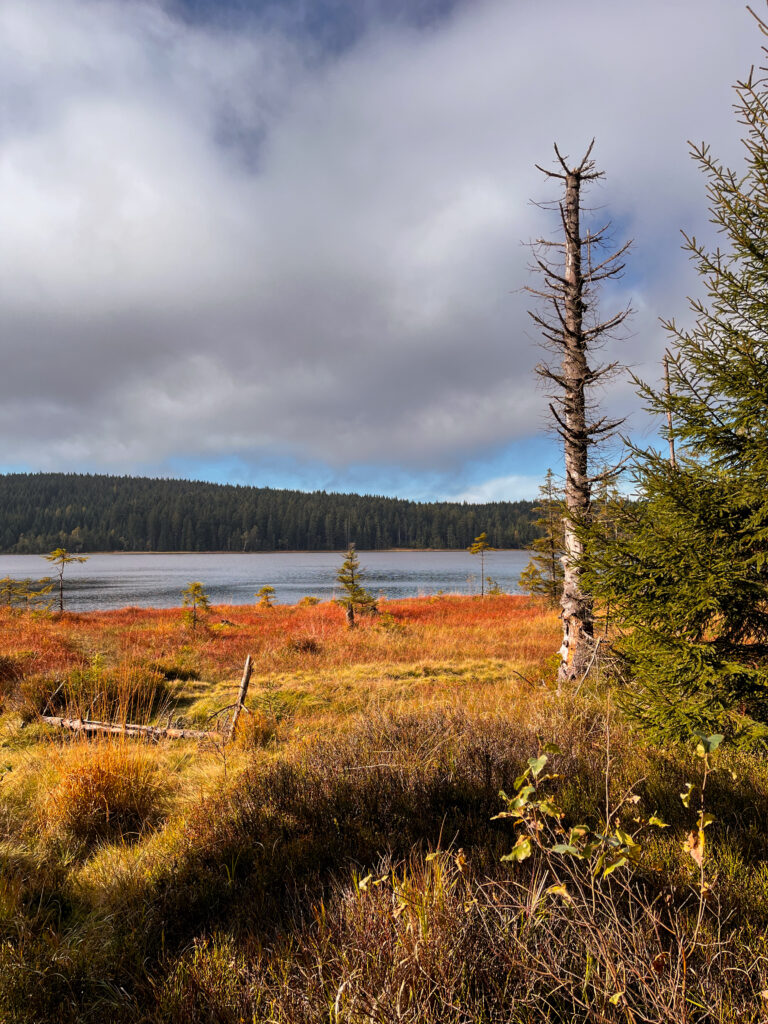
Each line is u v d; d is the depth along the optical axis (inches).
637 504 173.5
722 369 150.3
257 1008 77.7
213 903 113.0
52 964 92.0
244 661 497.0
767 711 145.6
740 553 151.4
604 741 177.9
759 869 103.9
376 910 87.5
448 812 139.5
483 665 489.1
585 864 97.7
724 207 150.3
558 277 338.3
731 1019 63.6
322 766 173.6
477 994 72.2
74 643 545.3
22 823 163.9
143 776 187.5
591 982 69.1
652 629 161.6
